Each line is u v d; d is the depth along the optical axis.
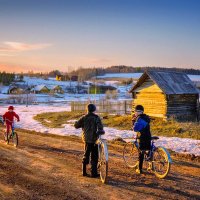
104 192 8.02
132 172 9.99
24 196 7.71
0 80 154.12
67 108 50.03
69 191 8.09
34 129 22.08
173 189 8.30
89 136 9.29
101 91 132.12
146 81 26.81
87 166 10.78
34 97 77.56
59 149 14.08
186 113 26.38
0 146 14.90
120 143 15.53
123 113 36.53
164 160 9.26
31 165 10.95
